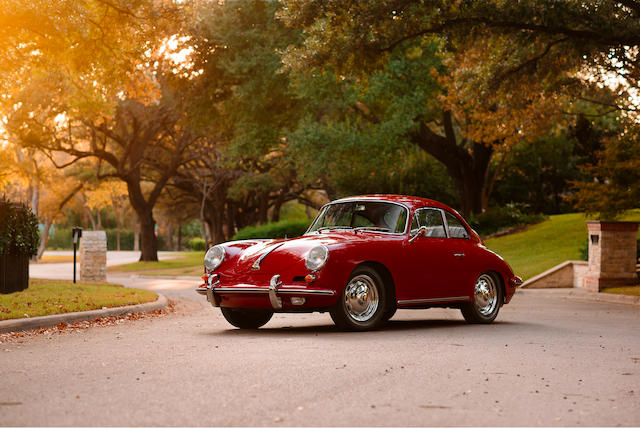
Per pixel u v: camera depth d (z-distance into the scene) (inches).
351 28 717.9
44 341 352.8
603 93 988.6
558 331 409.7
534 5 689.0
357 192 1621.6
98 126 1685.5
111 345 333.1
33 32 682.2
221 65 1226.6
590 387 235.0
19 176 1854.1
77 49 721.0
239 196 2071.9
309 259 364.8
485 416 191.8
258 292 369.1
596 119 1547.7
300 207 3206.2
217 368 261.0
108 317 487.2
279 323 455.2
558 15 684.7
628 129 951.0
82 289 708.0
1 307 467.8
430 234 423.5
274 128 1330.0
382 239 393.4
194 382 234.1
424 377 247.0
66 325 427.8
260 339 350.3
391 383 235.1
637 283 830.5
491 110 1166.3
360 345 326.0
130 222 4384.8
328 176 1768.0
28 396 212.2
